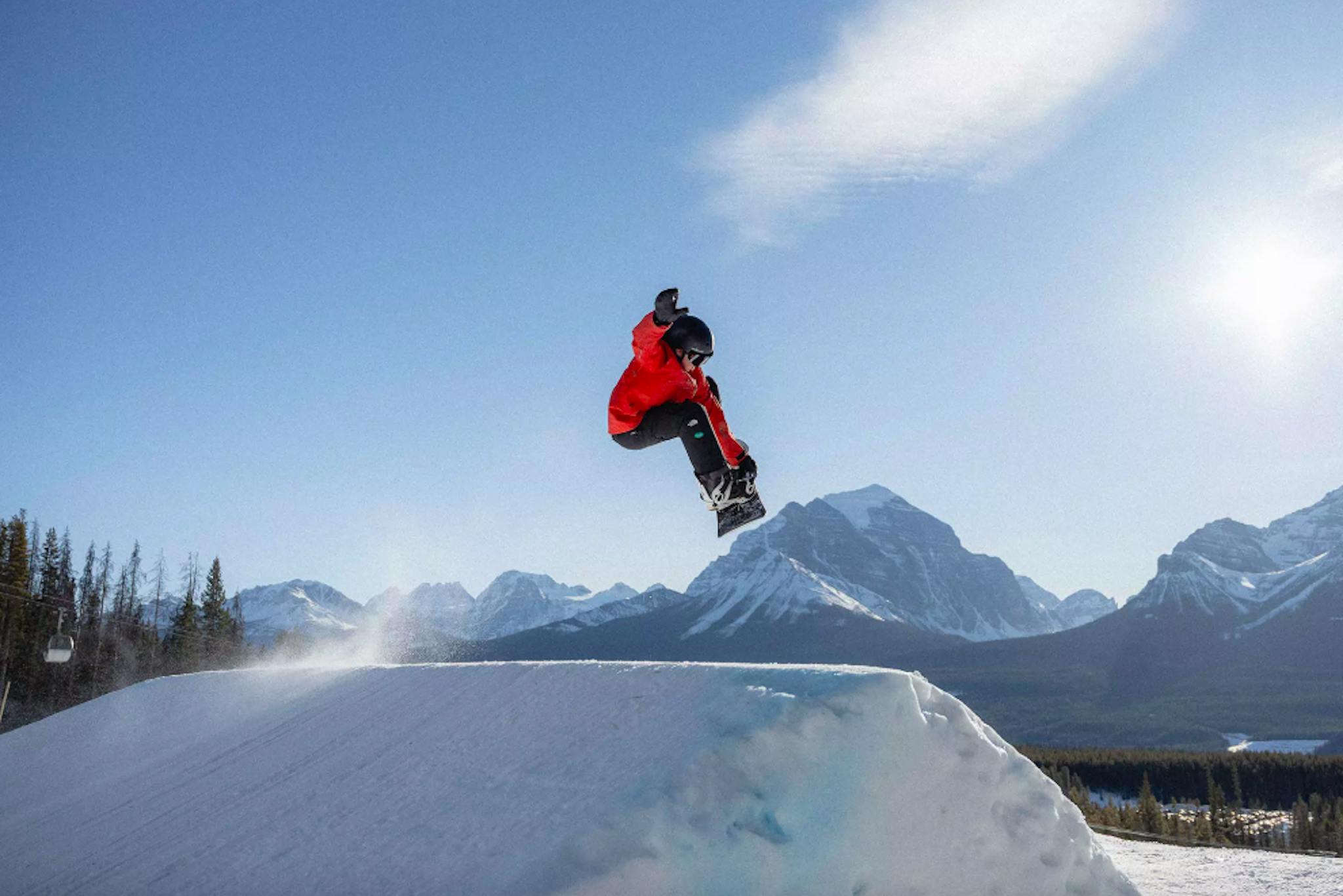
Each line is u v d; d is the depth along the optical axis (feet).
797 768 16.48
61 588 219.00
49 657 65.05
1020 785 18.49
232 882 19.61
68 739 39.65
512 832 16.75
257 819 22.33
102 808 29.04
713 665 19.56
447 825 18.11
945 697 18.35
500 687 23.48
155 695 40.73
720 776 16.06
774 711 16.71
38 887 24.00
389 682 28.60
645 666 20.72
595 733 18.94
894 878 16.90
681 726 17.70
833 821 16.48
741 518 17.74
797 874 16.05
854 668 18.20
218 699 36.24
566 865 14.97
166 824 24.77
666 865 15.17
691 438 16.92
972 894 17.53
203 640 227.40
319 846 19.51
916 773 17.40
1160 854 33.40
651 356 16.94
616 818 15.40
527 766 18.95
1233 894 24.52
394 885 16.88
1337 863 29.32
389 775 21.52
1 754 41.19
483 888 15.44
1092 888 18.66
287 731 28.37
